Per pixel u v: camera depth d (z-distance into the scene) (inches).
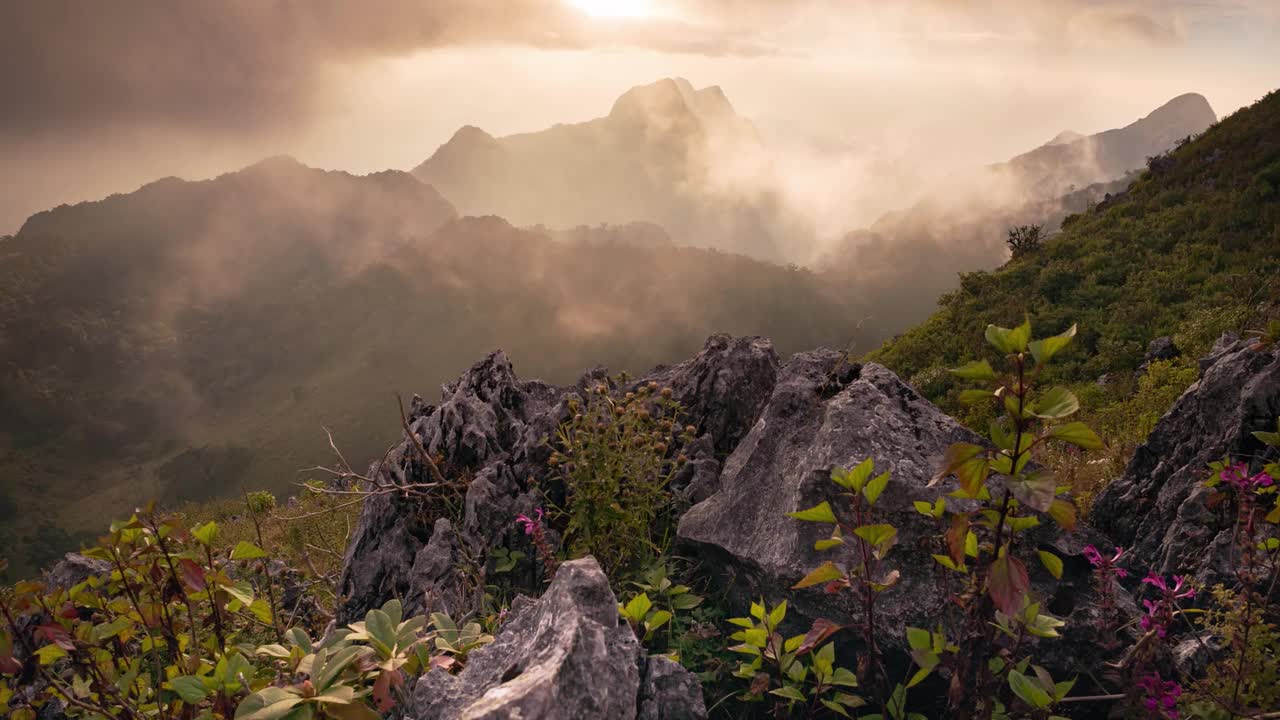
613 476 171.0
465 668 100.6
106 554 109.7
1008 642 110.3
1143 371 684.1
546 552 161.3
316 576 228.4
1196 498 165.2
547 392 294.2
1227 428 187.2
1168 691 96.7
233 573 189.9
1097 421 497.0
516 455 230.2
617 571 170.7
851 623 135.0
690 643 139.3
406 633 106.7
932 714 127.3
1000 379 78.7
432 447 247.6
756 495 171.0
